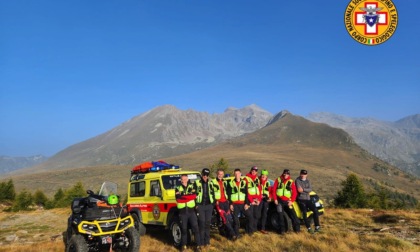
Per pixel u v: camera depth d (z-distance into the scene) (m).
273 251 8.84
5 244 12.70
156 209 11.41
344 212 15.24
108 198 8.92
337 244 8.98
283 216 11.09
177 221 10.13
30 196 46.91
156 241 11.10
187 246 10.16
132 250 8.88
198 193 9.81
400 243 8.78
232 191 10.63
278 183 11.20
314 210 10.98
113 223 8.91
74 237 8.57
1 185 52.25
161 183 11.42
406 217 13.09
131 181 13.09
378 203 40.19
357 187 39.44
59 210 24.98
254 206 11.13
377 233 10.67
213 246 9.97
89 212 8.98
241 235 10.84
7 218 21.09
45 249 10.50
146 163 12.88
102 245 8.94
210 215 9.92
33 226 17.66
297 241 9.52
